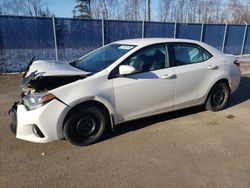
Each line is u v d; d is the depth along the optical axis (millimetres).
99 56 4039
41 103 3020
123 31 10141
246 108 5129
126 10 18438
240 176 2758
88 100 3252
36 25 8336
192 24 11977
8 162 2992
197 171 2844
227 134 3848
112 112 3479
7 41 8023
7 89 6355
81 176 2740
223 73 4582
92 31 9430
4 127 3971
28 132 3123
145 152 3266
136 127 4051
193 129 4012
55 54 8914
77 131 3316
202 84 4387
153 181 2656
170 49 4004
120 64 3500
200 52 4402
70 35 9031
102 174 2779
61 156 3150
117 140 3598
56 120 3086
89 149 3338
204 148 3385
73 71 3375
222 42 13438
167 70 3906
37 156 3139
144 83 3652
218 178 2717
